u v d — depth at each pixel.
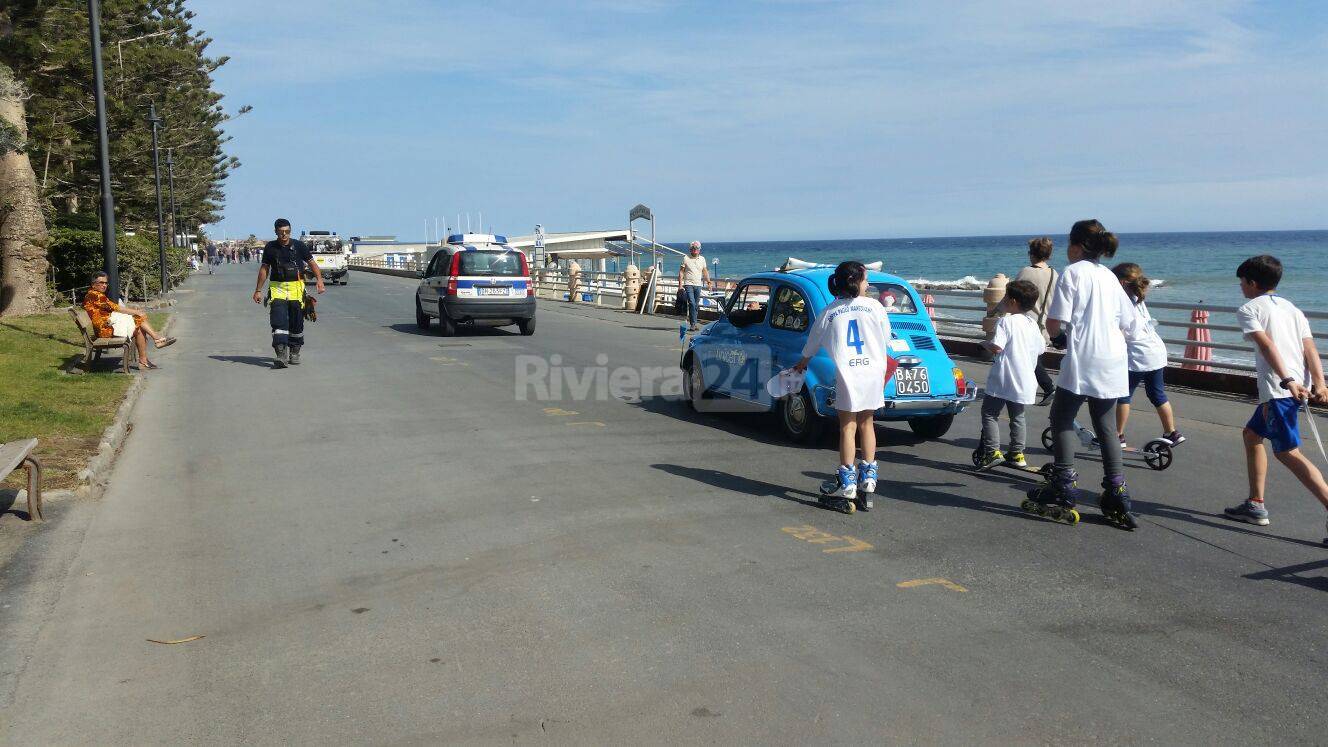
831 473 7.62
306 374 13.32
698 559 5.48
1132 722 3.59
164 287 32.66
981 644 4.30
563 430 9.37
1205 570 5.34
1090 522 6.32
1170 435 7.79
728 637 4.37
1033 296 7.53
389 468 7.75
